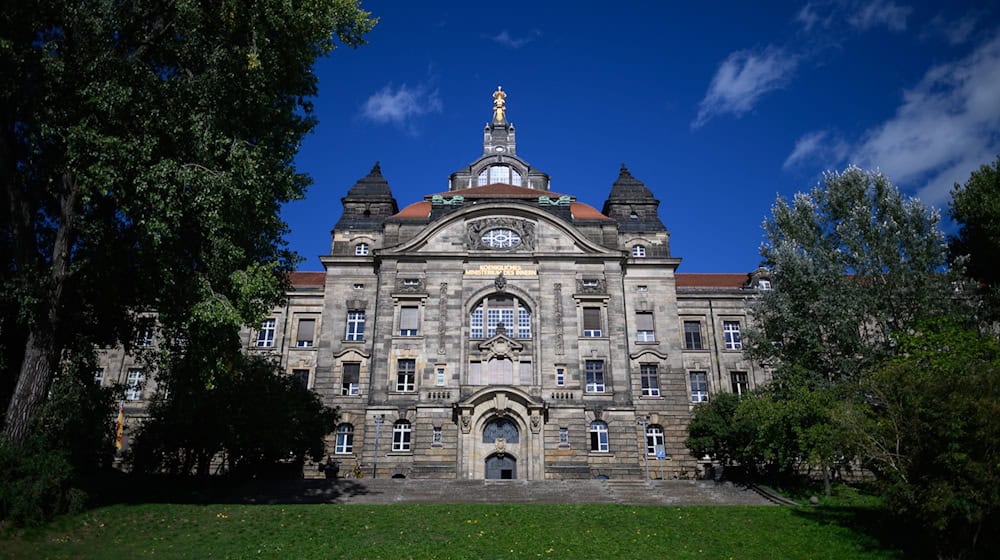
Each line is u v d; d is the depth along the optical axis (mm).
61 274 28109
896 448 26594
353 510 30922
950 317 38406
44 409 27547
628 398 52594
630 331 57719
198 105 28297
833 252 44812
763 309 45938
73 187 28375
